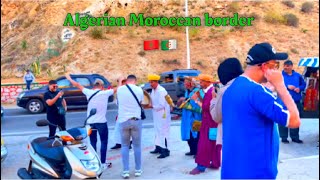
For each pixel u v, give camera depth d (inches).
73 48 1425.9
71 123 584.7
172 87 679.7
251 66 127.2
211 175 277.4
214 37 1502.2
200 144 281.7
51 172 241.9
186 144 384.2
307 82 363.3
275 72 123.5
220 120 175.9
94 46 1414.9
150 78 333.1
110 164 319.6
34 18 1614.2
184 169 300.0
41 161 246.5
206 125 278.4
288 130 395.9
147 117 589.9
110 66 1326.3
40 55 1429.6
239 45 1465.3
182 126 327.0
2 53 1483.8
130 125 284.0
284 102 121.3
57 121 336.5
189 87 319.9
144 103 335.6
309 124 462.3
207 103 272.4
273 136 128.0
